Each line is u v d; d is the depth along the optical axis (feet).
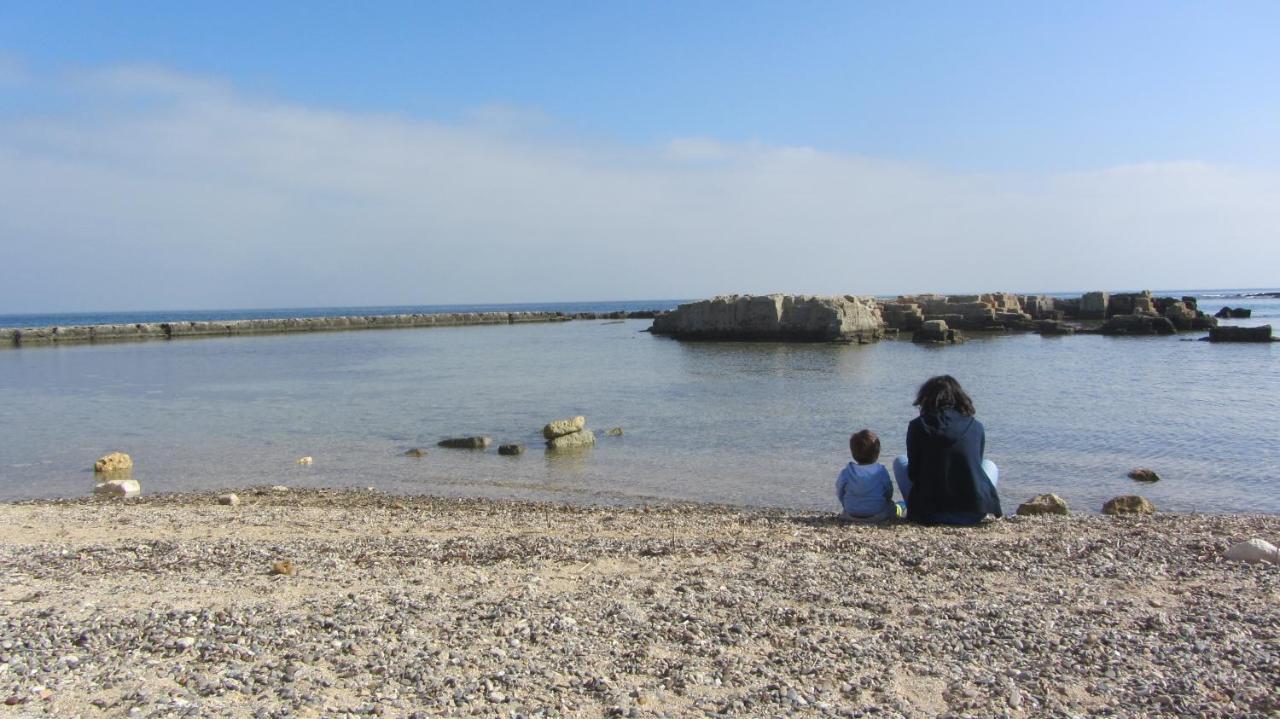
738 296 228.84
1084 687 18.44
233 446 74.28
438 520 42.04
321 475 61.67
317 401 104.83
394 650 21.04
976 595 25.45
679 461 64.18
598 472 60.59
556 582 27.86
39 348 220.43
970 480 35.45
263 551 33.53
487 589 27.04
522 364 159.74
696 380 123.34
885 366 140.56
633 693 18.34
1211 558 29.22
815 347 190.39
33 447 74.90
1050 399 94.48
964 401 36.27
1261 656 19.90
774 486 55.11
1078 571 27.78
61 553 33.40
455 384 123.95
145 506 48.57
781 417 85.15
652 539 35.27
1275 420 77.77
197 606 25.20
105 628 22.89
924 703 17.76
